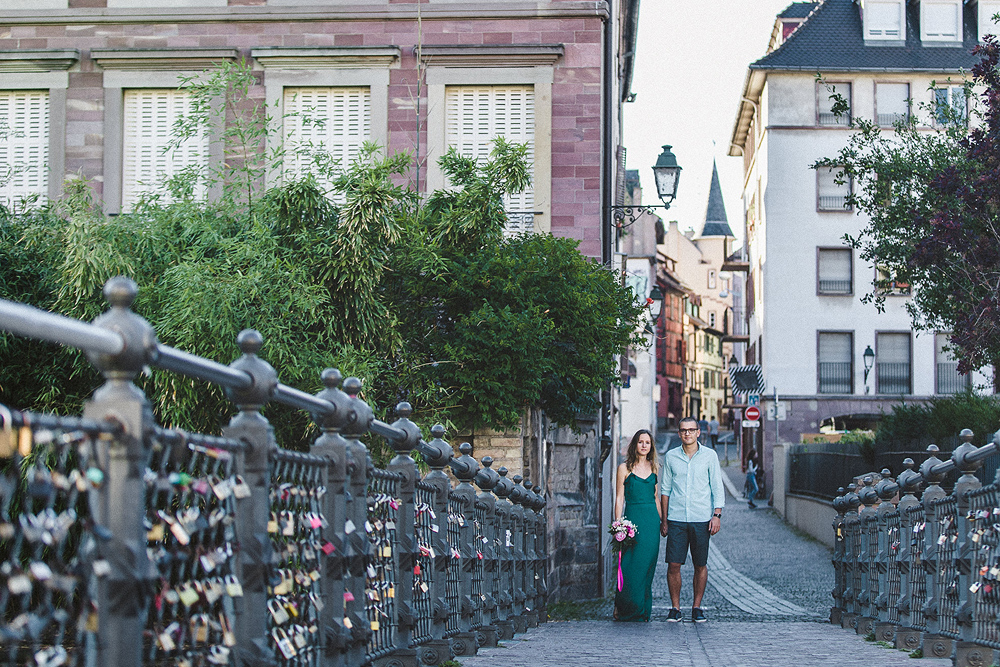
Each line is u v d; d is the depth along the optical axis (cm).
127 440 268
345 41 2003
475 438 1451
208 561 328
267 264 1225
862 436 2878
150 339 274
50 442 240
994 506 619
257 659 371
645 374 5600
